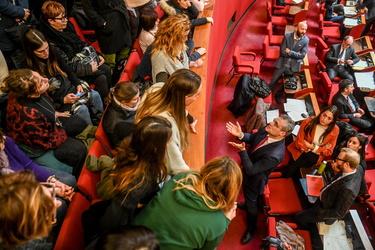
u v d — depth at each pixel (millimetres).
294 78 6648
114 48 3990
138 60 3811
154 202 1711
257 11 9789
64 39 3420
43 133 2629
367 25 8820
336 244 4250
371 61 7246
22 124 2512
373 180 5180
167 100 2121
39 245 1980
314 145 4742
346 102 5887
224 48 8039
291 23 9258
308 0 9156
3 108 2719
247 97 6184
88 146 3082
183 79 2041
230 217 1850
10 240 1252
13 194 1223
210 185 1705
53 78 3148
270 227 4004
